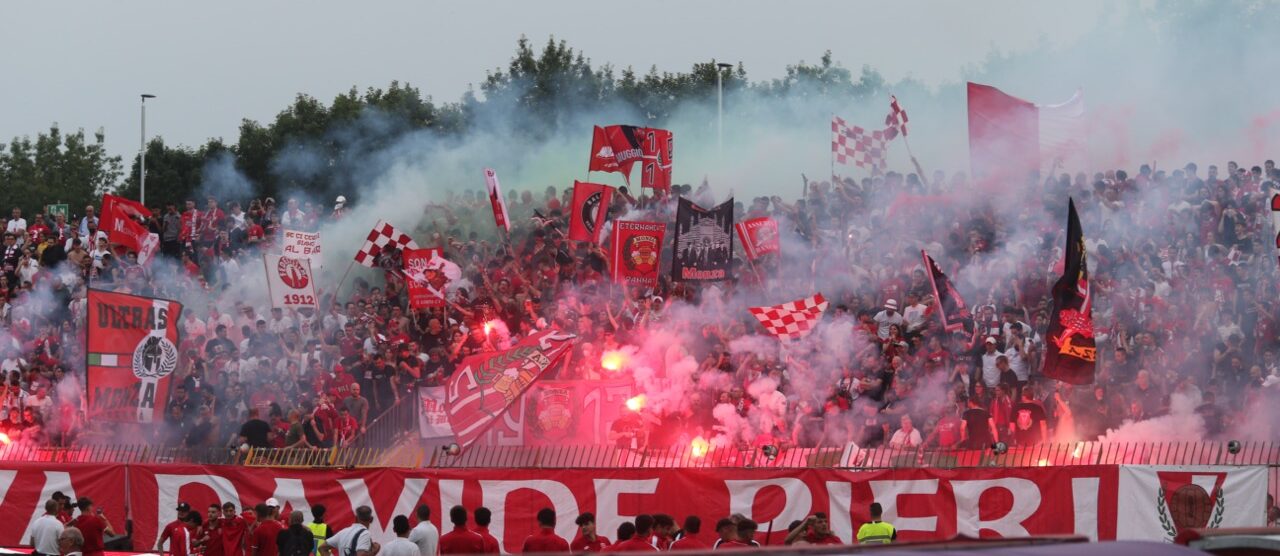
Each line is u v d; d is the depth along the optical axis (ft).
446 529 248.11
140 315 289.53
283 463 266.77
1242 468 216.33
